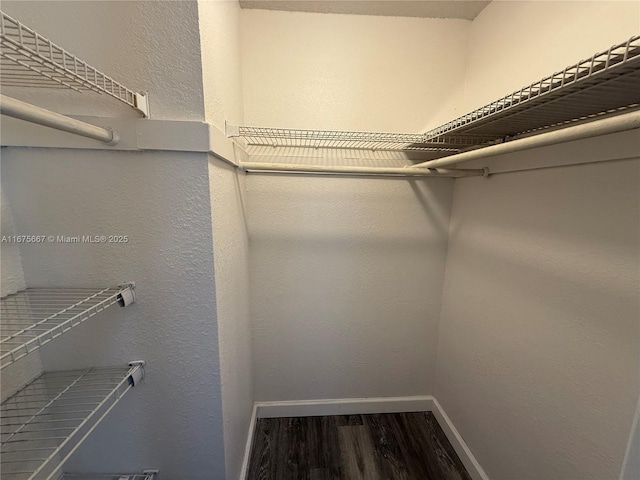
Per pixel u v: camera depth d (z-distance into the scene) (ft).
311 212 4.46
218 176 2.64
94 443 2.75
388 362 5.09
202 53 2.18
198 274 2.49
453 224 4.58
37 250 2.31
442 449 4.47
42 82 2.01
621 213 2.14
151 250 2.40
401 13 4.00
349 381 5.10
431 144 3.95
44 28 2.03
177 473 2.90
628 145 2.06
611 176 2.20
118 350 2.56
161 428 2.77
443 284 4.90
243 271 3.97
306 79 4.09
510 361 3.33
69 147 2.17
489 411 3.70
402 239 4.67
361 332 4.95
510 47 3.40
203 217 2.39
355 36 4.05
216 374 2.71
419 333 5.04
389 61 4.15
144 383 2.65
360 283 4.76
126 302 2.36
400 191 4.52
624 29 2.21
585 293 2.42
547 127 2.89
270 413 5.03
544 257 2.84
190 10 2.09
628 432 2.10
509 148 2.25
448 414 4.75
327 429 4.83
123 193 2.30
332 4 3.82
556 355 2.71
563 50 2.74
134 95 2.06
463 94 4.31
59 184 2.24
